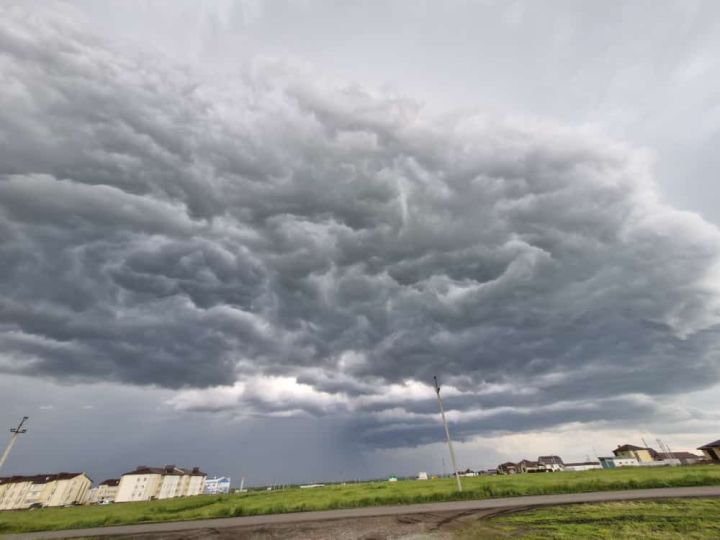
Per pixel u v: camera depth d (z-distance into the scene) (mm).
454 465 36750
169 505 49875
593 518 20078
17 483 99312
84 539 23719
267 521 25906
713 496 23578
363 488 53125
